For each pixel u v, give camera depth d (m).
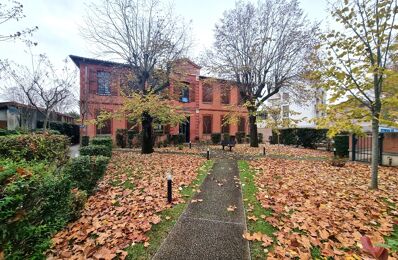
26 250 1.95
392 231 3.29
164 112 11.86
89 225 3.64
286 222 3.63
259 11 14.25
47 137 6.38
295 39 13.48
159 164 9.01
